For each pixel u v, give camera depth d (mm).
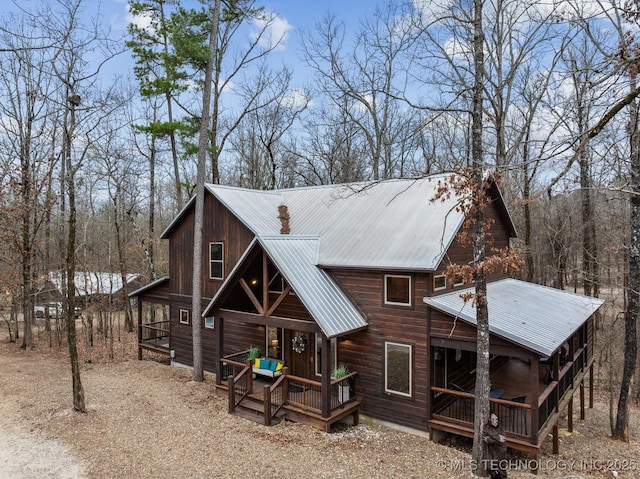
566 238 24875
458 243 13570
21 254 20984
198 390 15000
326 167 33750
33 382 15445
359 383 12820
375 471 9570
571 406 13656
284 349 14828
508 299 14008
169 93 22531
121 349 21906
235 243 16219
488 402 9602
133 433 11227
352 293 13125
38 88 20703
